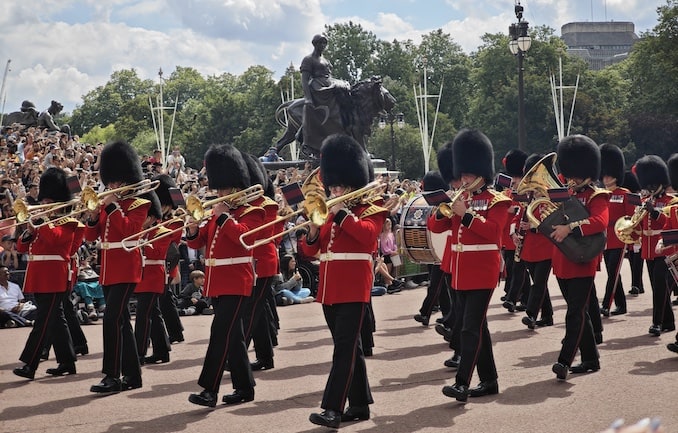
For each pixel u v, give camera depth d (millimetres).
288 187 9336
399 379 11062
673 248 12805
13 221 17562
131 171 11453
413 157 80125
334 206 9023
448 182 13688
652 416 8852
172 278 14281
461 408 9477
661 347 12508
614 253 15586
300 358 12805
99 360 13172
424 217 15211
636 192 17844
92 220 11281
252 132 101750
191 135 107250
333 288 9055
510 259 17375
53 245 11695
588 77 87750
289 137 27828
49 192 12742
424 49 107125
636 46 87500
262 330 11977
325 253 9188
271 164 26469
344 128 26734
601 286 20484
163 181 13281
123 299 10930
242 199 10133
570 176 11023
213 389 9797
